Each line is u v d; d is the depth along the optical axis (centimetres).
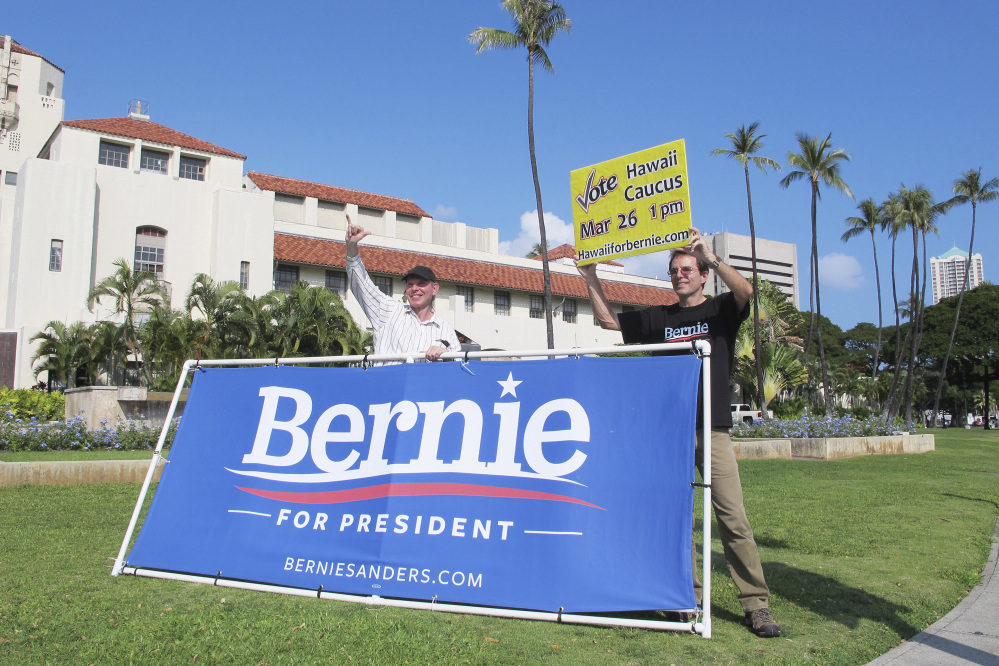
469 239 4600
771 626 373
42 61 4794
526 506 415
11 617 379
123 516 702
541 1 2506
